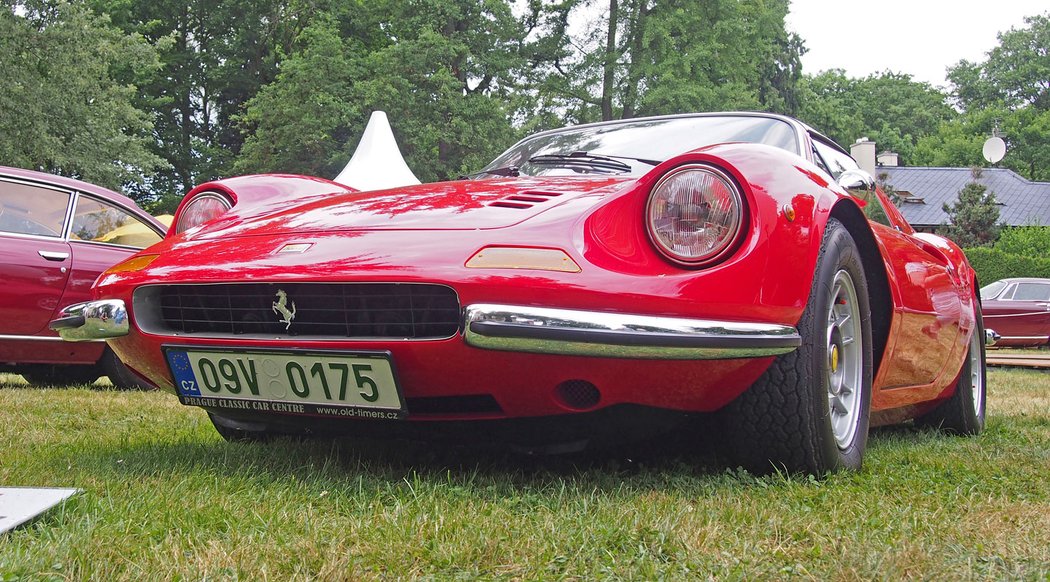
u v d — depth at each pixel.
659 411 1.95
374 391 1.82
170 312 2.11
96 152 18.70
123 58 19.45
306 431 2.13
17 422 3.08
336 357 1.82
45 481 1.88
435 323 1.78
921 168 36.44
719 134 2.82
